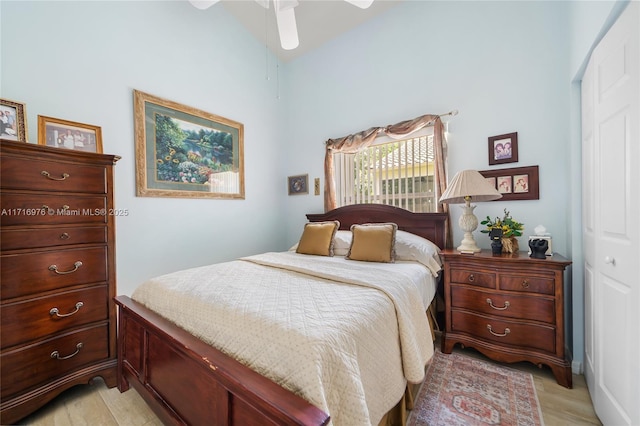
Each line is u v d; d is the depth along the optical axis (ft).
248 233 10.71
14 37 5.63
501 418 4.39
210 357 3.12
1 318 4.33
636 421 3.34
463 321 6.43
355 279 4.85
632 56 3.42
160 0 8.10
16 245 4.49
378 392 3.23
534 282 5.61
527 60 7.13
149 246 7.77
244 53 10.62
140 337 4.59
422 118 8.48
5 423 4.28
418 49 8.91
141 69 7.64
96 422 4.56
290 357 2.71
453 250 7.32
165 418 3.87
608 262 4.01
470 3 7.98
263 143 11.39
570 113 5.93
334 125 10.94
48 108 6.04
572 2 5.84
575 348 5.72
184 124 8.63
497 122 7.54
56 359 4.91
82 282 5.26
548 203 6.84
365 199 10.12
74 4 6.46
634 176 3.39
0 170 4.33
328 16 9.75
